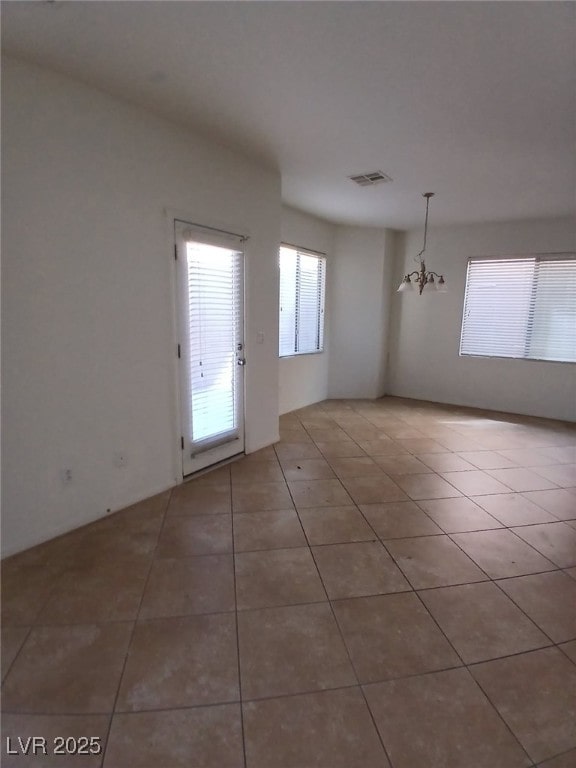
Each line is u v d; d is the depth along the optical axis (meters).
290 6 1.55
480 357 5.49
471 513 2.67
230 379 3.31
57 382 2.18
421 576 2.02
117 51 1.85
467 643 1.62
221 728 1.27
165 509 2.61
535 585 1.98
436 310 5.73
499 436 4.35
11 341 1.98
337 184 3.71
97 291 2.30
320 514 2.61
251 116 2.46
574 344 4.90
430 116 2.42
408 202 4.27
